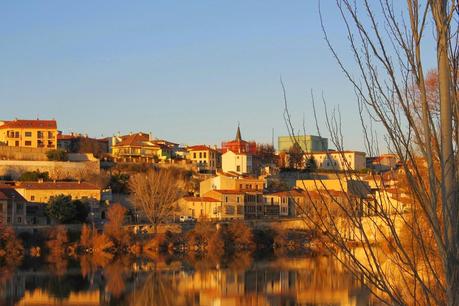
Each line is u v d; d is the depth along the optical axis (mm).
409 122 11750
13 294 94938
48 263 134250
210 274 115875
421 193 11609
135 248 158500
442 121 11250
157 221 171875
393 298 11805
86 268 126000
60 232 154375
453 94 11570
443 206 10969
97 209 183875
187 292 97438
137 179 177625
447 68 11359
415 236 12148
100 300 91375
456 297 10641
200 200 198750
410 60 11906
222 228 169000
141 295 95312
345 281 99438
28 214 174750
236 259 140875
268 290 95688
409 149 12203
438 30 11438
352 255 12359
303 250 158375
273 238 166875
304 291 92438
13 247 147500
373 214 13125
